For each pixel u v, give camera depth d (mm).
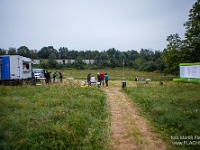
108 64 79750
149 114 7902
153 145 5027
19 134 4816
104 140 5328
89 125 6176
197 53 28297
